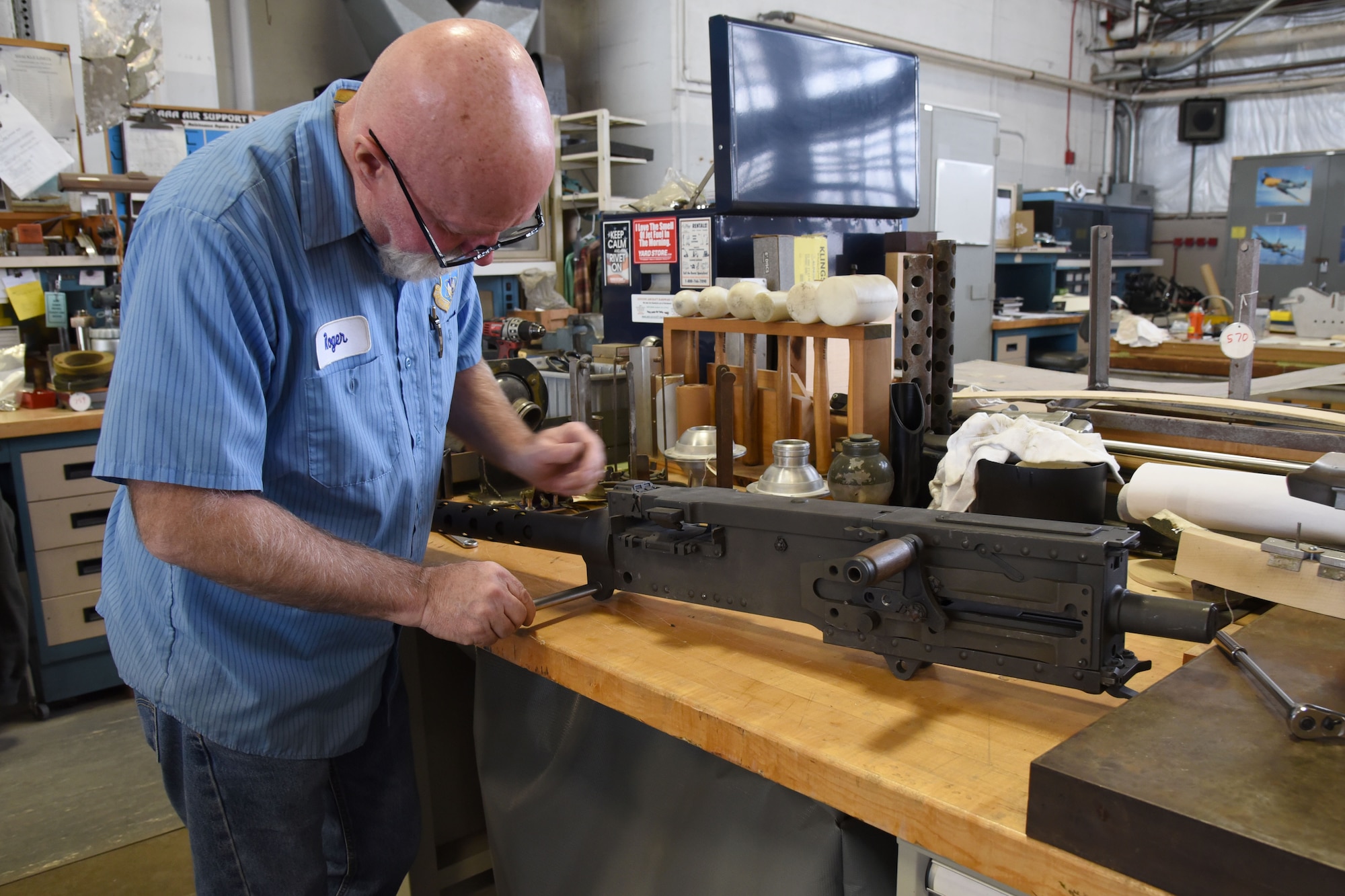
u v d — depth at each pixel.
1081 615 0.83
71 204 3.08
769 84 1.90
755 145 1.89
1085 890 0.66
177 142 3.54
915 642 0.94
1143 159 8.39
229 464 0.89
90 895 2.02
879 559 0.83
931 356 1.54
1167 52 7.67
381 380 1.09
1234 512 1.14
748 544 1.05
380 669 1.24
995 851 0.71
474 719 1.53
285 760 1.14
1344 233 6.15
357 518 1.09
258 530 0.90
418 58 0.88
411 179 0.90
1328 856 0.57
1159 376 3.71
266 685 1.09
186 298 0.87
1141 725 0.74
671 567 1.14
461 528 1.39
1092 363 1.76
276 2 4.48
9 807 2.33
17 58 3.04
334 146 0.97
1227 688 0.81
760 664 1.02
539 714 1.36
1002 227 5.52
